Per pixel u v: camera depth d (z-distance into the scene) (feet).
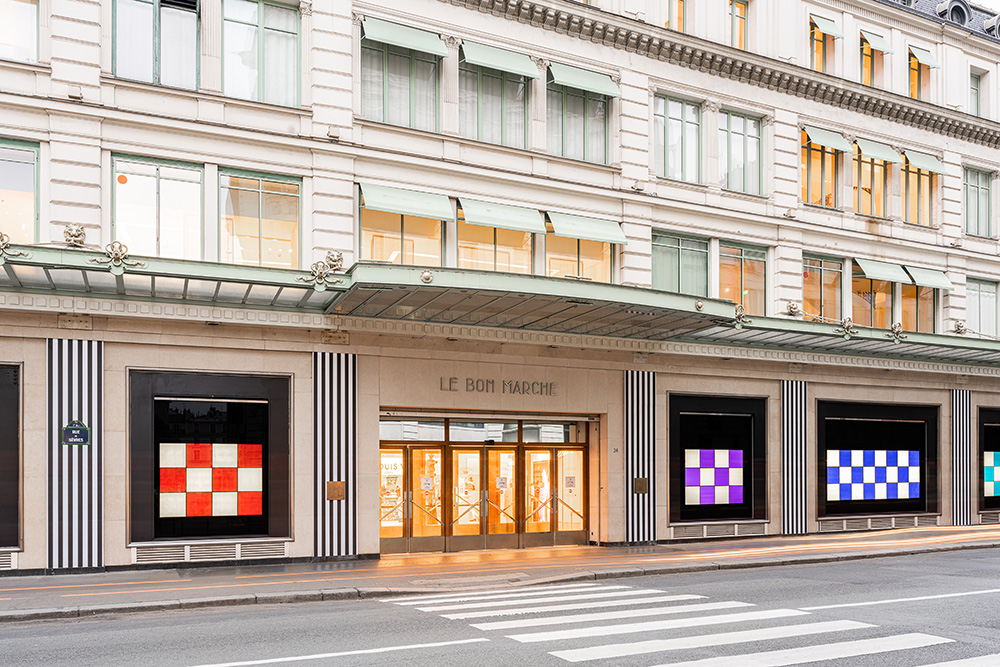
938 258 99.30
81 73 57.47
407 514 69.97
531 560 64.59
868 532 90.12
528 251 73.92
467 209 68.74
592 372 76.28
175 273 52.01
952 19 103.35
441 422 71.97
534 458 76.02
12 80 55.88
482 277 56.80
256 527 62.49
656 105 81.56
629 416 77.46
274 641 34.86
